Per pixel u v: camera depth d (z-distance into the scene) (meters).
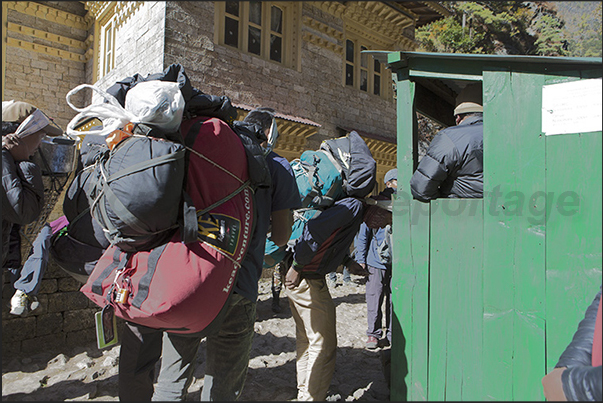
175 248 1.51
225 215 1.61
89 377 2.80
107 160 1.64
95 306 3.53
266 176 1.86
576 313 1.67
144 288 1.46
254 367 3.21
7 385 2.63
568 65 1.75
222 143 1.67
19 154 2.33
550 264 1.73
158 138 1.55
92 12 10.51
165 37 7.18
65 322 3.35
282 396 2.74
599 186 1.65
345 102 10.50
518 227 1.80
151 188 1.43
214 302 1.53
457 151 1.92
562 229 1.71
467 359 1.88
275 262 2.66
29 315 3.16
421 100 3.01
